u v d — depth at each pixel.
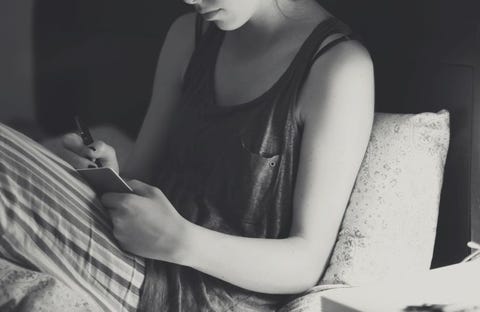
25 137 1.34
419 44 1.60
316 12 1.48
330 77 1.38
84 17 1.88
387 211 1.39
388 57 1.65
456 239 1.53
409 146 1.43
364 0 1.70
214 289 1.37
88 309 1.15
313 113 1.38
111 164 1.61
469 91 1.52
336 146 1.36
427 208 1.42
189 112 1.54
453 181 1.53
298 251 1.34
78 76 1.89
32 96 1.90
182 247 1.31
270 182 1.42
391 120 1.47
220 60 1.56
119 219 1.33
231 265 1.33
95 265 1.29
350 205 1.42
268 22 1.48
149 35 1.90
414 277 1.12
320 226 1.36
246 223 1.42
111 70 1.90
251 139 1.43
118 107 1.90
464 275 1.12
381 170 1.42
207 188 1.45
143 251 1.33
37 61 1.89
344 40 1.41
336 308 1.02
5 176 1.22
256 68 1.49
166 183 1.53
